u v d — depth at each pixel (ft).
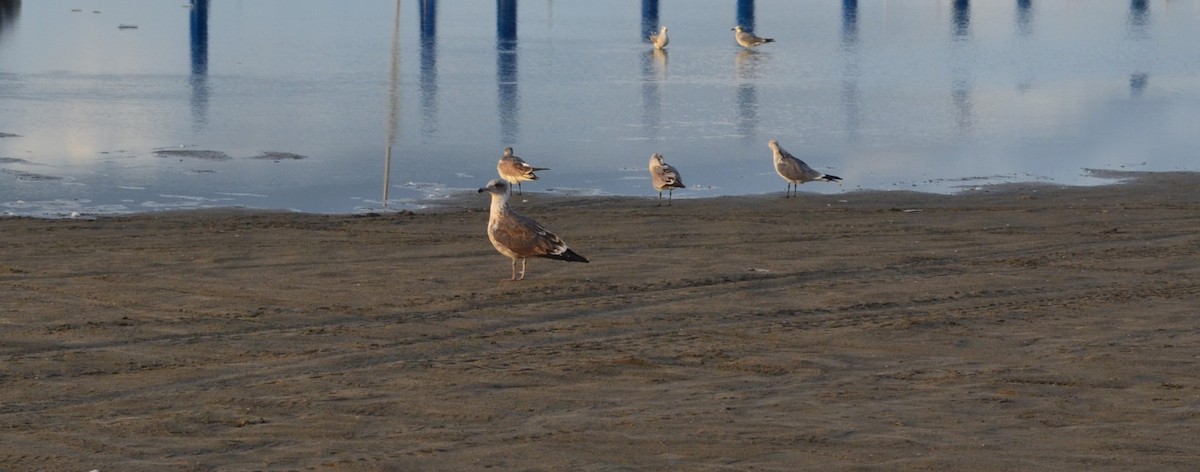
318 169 102.42
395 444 36.29
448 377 43.65
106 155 106.83
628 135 123.13
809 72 178.29
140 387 42.50
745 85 162.30
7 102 136.46
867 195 93.15
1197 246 70.95
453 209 87.15
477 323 52.26
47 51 190.80
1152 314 53.83
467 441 36.60
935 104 148.36
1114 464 34.53
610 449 35.81
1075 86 167.84
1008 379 43.57
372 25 245.24
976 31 246.68
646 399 41.09
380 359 46.42
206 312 53.67
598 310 54.80
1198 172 105.29
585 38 224.33
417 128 125.18
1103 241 73.10
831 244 71.87
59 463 34.60
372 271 62.90
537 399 41.04
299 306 55.01
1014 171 106.32
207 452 35.58
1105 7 305.94
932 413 39.45
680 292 58.44
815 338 49.65
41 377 43.60
